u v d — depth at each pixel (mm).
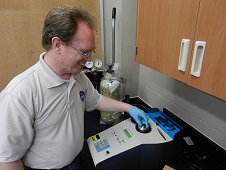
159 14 783
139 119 1000
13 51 1316
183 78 714
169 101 1308
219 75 571
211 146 1008
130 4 1337
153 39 851
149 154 866
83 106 927
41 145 759
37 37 1342
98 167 822
